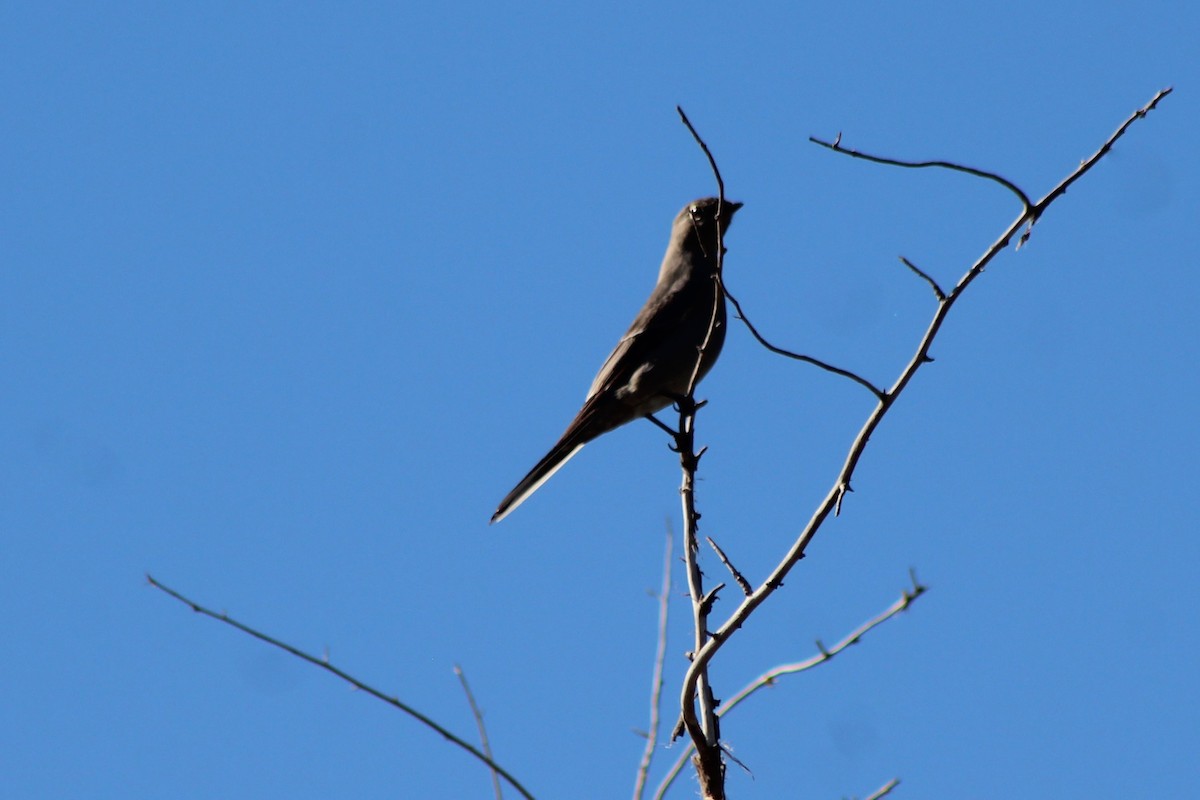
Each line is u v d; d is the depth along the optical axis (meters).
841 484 9.38
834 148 9.23
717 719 9.88
